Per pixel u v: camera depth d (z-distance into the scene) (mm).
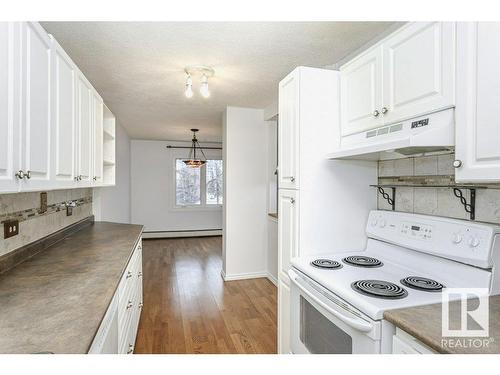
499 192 1245
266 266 3939
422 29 1239
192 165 5602
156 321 2617
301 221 1772
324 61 2293
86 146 2041
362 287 1235
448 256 1323
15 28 1052
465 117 1045
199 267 4375
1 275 1422
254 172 3881
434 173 1550
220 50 2096
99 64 2322
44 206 1973
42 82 1287
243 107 3770
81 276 1408
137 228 2838
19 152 1080
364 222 1904
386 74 1448
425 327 906
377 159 1855
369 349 1042
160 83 2773
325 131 1813
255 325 2559
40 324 940
